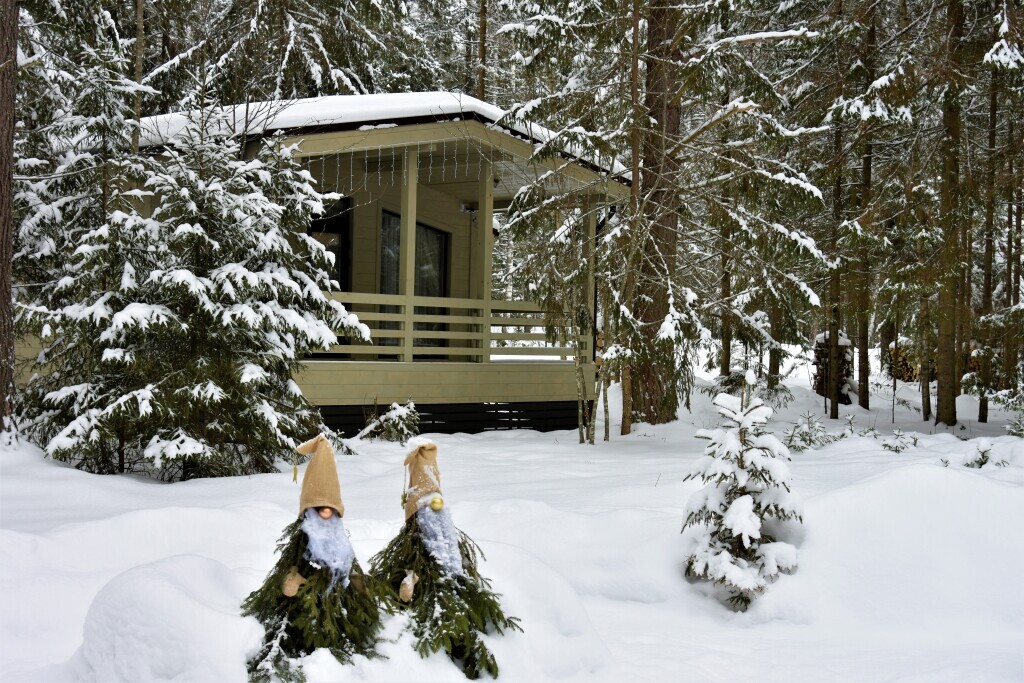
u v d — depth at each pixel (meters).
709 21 14.26
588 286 14.75
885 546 6.09
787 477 5.96
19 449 8.88
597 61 16.73
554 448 12.62
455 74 29.62
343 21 23.48
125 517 5.72
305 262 10.92
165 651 3.37
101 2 15.53
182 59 19.95
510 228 14.19
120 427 9.16
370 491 8.29
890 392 28.20
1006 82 16.95
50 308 11.40
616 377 17.28
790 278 15.16
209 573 4.00
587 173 15.77
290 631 3.61
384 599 3.91
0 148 9.41
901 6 18.73
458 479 9.12
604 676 4.29
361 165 15.94
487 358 15.51
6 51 9.51
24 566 5.08
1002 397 18.39
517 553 4.98
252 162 10.70
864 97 17.34
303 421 10.46
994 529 6.14
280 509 6.57
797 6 20.56
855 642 5.15
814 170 19.50
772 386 21.61
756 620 5.56
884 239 18.42
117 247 9.29
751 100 15.18
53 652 4.20
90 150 12.38
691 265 15.82
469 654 3.90
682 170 14.76
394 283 17.02
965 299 22.25
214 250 9.93
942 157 18.23
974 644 5.09
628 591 6.01
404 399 14.41
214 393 8.93
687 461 10.59
